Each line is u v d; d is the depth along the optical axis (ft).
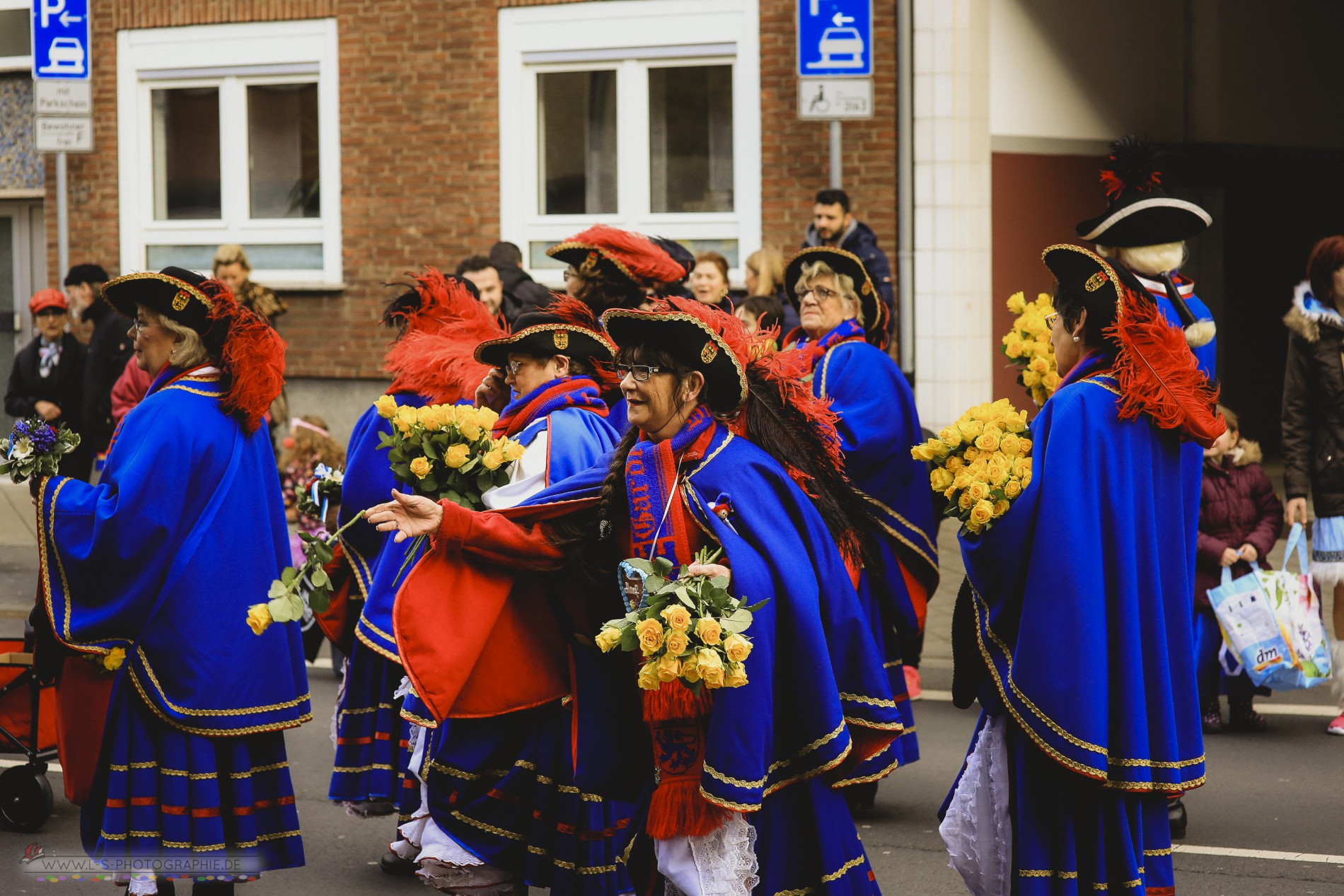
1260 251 51.52
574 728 12.98
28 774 18.86
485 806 14.15
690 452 11.96
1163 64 47.11
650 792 12.54
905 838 18.42
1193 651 13.32
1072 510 12.71
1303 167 52.60
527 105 43.01
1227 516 23.02
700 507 11.73
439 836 14.29
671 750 11.78
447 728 14.15
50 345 33.83
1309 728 23.41
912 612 19.92
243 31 45.24
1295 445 22.98
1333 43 52.26
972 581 13.33
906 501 19.98
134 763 14.46
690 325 11.71
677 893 12.18
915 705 24.94
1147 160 16.33
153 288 14.55
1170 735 12.96
